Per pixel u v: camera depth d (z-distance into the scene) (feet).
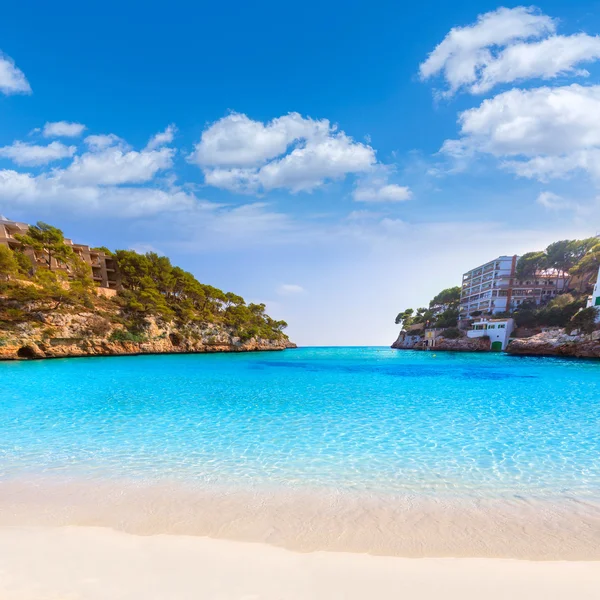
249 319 305.32
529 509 20.43
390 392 68.54
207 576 13.16
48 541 16.15
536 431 38.78
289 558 14.85
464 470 26.91
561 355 173.68
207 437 36.22
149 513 19.63
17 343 141.59
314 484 24.14
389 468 27.27
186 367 124.57
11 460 29.09
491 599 11.87
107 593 11.81
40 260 203.10
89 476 25.49
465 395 65.51
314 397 62.80
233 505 20.75
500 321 242.37
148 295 213.46
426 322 361.51
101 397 61.62
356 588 12.51
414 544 16.42
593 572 13.92
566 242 272.31
